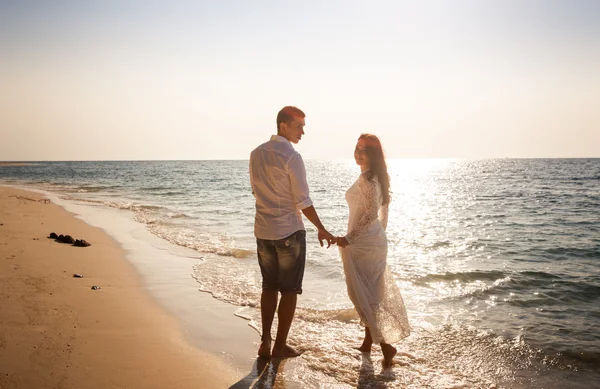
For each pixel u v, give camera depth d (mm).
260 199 3375
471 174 71625
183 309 4449
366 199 3359
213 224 11852
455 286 5863
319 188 38156
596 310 4805
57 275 5379
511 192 30875
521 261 7801
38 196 20234
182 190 28766
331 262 6992
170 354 3314
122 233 9641
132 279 5590
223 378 2986
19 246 7039
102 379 2809
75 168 99125
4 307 3998
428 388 2957
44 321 3729
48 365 2930
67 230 9477
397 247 9453
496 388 2998
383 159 3457
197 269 6250
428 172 86562
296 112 3361
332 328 4062
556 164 120688
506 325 4277
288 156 3248
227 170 85250
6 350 3102
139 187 31703
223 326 3994
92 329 3674
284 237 3303
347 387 2932
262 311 3432
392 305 3324
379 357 3439
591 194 27859
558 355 3553
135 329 3777
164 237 9195
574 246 9453
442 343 3783
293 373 3105
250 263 6699
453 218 15797
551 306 4961
